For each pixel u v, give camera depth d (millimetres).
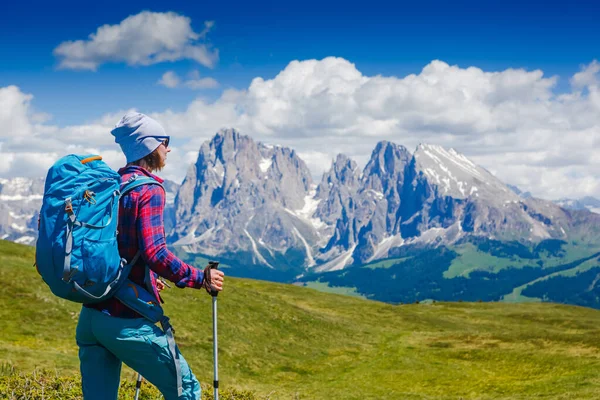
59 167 5078
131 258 5324
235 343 45312
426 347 54406
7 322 35312
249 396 13758
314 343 51562
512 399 32844
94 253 4914
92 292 5055
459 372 43625
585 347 50312
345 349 51469
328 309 79188
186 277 5418
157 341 5355
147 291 5434
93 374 5590
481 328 72875
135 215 5254
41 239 4871
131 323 5266
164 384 5562
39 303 39531
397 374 43062
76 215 4906
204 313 50219
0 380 11391
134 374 23344
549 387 35406
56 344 32750
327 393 36469
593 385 34562
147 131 5621
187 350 40938
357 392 36906
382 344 54781
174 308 49219
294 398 33062
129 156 5648
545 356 46812
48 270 4887
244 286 95938
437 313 87875
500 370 43500
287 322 55875
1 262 48188
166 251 5320
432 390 37688
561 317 84062
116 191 5141
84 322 5465
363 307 84188
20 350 24938
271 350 46531
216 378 5754
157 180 5520
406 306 96500
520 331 67938
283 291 93938
